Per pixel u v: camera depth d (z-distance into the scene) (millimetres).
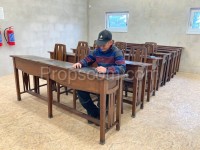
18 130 2250
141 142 2074
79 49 3125
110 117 2123
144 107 3002
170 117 2666
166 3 5398
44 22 5422
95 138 2133
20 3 4684
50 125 2385
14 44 4621
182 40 5398
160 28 5656
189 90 3852
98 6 6688
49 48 5734
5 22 4438
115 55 2127
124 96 3428
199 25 5152
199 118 2645
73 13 6355
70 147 1964
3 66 4586
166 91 3781
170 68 4449
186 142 2086
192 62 5375
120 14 6355
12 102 3061
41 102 3084
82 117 2359
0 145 1966
